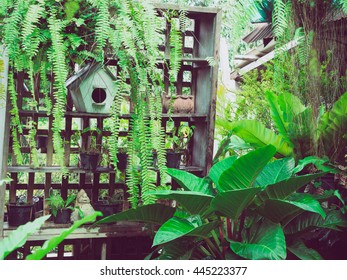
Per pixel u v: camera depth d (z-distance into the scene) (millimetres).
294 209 2725
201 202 2803
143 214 2922
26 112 3127
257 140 3498
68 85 3170
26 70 3154
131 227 3260
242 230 2963
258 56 4996
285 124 3418
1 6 2441
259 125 3445
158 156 2979
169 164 3375
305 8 2820
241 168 2695
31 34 2494
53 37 2484
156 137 2885
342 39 2994
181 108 3439
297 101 3168
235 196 2609
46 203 3283
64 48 2535
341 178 3387
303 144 3301
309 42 2861
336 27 2957
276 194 2824
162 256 2807
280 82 3020
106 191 3607
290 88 3143
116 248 3557
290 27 2818
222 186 2803
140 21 2617
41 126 4578
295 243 2902
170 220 2721
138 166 3289
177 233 2623
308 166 3393
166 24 3314
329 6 2803
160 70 3344
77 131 3287
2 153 3115
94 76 3137
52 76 3195
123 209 3441
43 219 1425
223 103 4570
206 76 3453
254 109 4285
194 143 3615
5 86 2998
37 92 3195
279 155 3564
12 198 3293
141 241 3580
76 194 3461
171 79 2877
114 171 3299
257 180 2994
